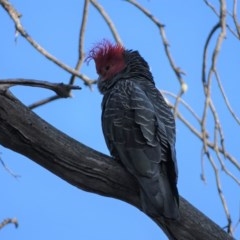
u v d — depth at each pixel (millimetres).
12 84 8336
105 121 10023
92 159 9047
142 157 9289
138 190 9195
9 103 8531
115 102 10062
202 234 9164
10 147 8805
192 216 9172
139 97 9969
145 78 11523
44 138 8758
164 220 9117
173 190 9086
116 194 9289
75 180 9055
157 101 10352
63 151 8867
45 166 8984
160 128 9656
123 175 9188
